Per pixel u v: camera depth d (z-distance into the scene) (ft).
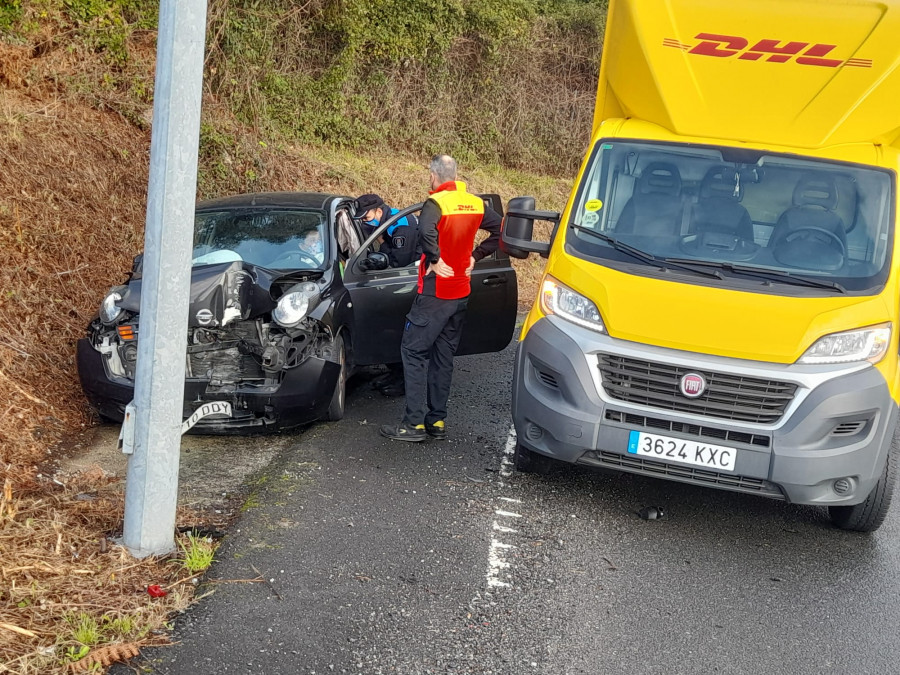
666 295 16.12
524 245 18.54
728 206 17.48
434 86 60.75
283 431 20.85
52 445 18.49
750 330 15.56
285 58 49.67
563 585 14.16
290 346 19.44
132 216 31.01
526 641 12.43
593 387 16.10
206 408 14.44
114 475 17.21
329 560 14.25
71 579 12.67
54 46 34.78
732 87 18.08
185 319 13.46
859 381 15.34
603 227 17.70
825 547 16.61
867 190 17.28
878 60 17.49
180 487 17.04
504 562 14.74
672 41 18.24
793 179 17.56
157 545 13.76
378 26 54.19
